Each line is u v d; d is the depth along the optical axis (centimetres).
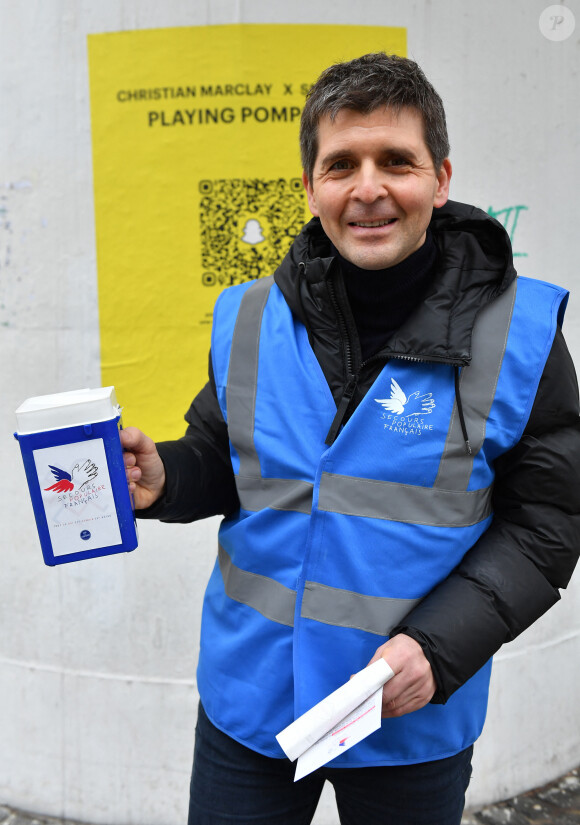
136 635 235
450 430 120
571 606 258
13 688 246
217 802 139
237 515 144
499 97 217
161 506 137
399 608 122
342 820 146
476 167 219
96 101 211
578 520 122
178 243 213
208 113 207
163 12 204
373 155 115
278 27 204
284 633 129
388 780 131
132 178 212
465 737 133
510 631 118
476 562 121
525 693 251
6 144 219
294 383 129
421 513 122
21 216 221
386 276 123
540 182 226
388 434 121
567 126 227
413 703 112
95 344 221
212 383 150
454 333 118
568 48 223
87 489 124
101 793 245
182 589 232
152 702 237
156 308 217
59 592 237
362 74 115
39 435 121
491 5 212
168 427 221
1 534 239
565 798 254
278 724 131
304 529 126
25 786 251
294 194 211
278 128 208
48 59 212
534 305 122
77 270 219
